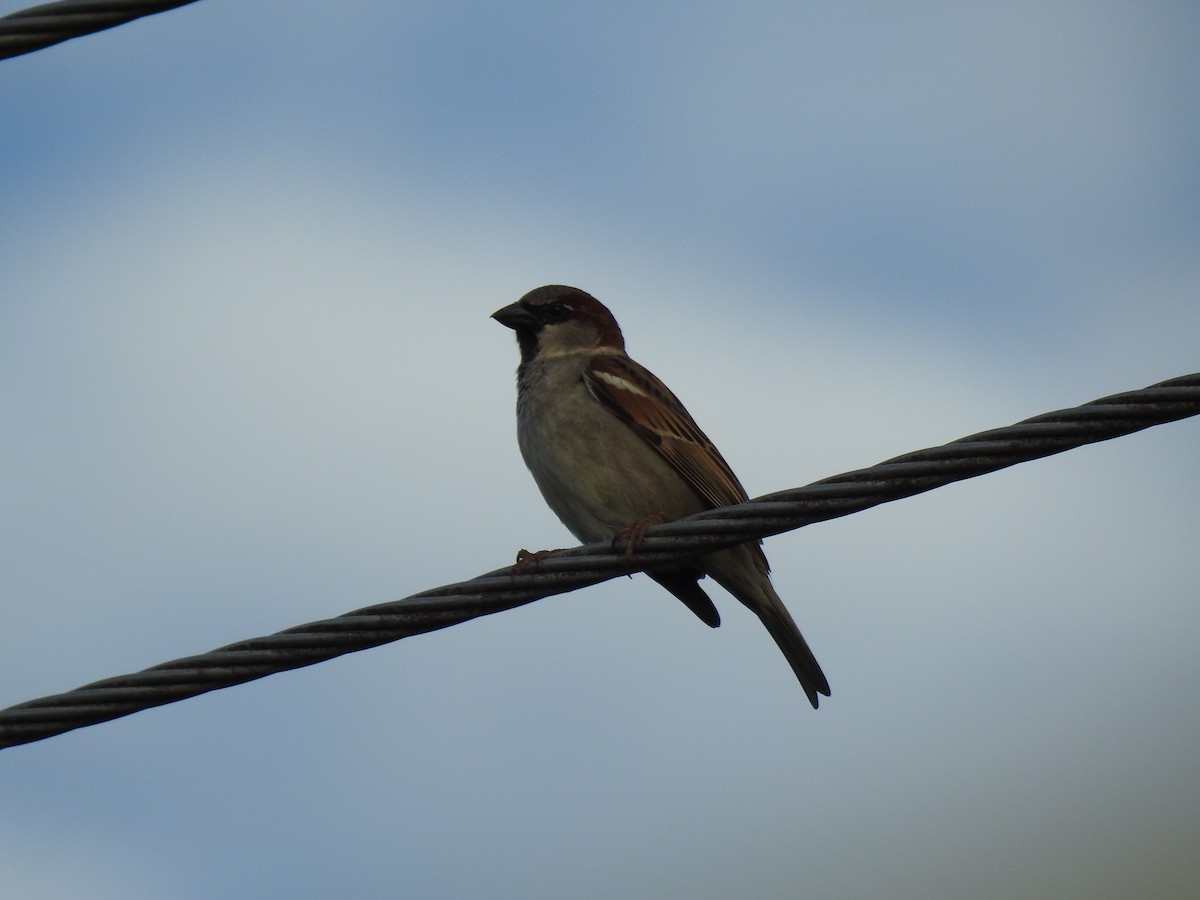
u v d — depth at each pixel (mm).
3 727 7496
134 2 8234
